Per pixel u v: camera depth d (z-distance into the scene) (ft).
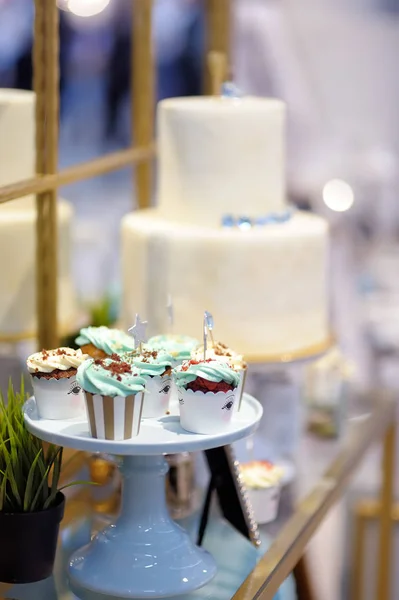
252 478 5.88
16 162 6.61
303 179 11.17
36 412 4.94
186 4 10.31
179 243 6.59
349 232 11.29
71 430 4.63
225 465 5.51
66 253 7.55
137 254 6.88
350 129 11.79
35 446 4.91
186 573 4.90
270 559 5.35
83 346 5.16
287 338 6.87
